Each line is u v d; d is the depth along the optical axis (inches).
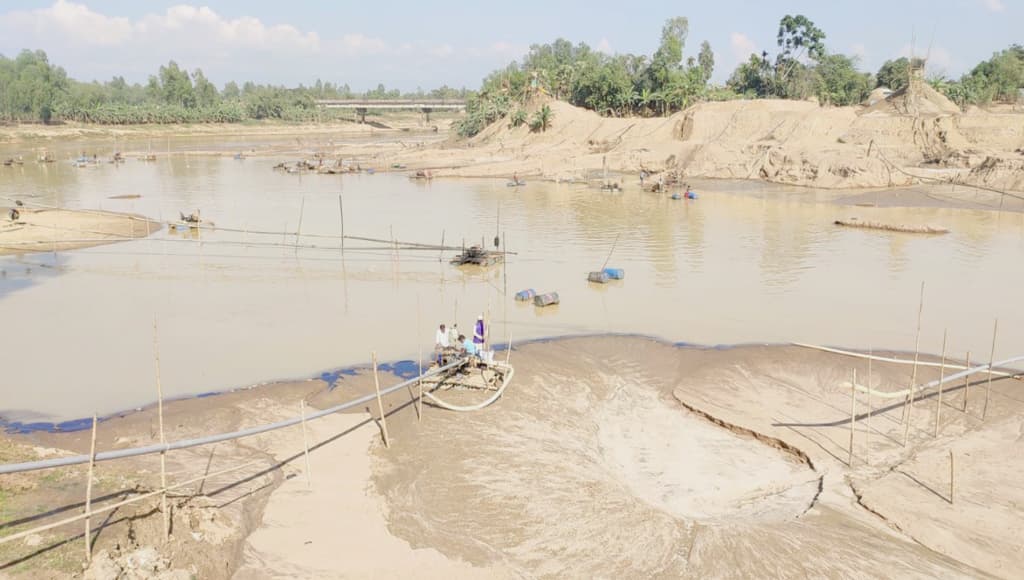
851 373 1111.6
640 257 1925.4
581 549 689.6
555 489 790.5
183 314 1416.1
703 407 998.4
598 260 1892.2
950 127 3703.3
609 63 5959.6
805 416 971.9
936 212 2647.6
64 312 1423.5
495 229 2320.4
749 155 3818.9
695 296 1549.0
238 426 932.6
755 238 2180.1
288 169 4121.6
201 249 1991.9
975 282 1657.2
